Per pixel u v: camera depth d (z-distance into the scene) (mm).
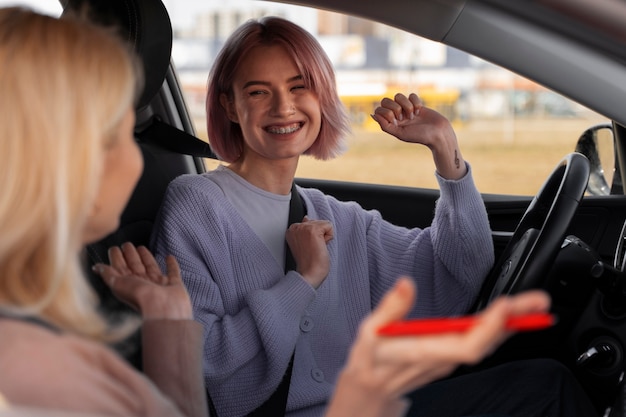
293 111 2057
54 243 919
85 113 942
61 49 950
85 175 938
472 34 1578
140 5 1979
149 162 2465
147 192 2412
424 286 2219
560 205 1912
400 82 10883
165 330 1453
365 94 10789
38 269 942
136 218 2348
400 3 1596
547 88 1566
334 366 2064
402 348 777
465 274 2166
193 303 1961
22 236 911
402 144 10859
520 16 1551
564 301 2082
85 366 909
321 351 2055
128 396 922
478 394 1984
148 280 1645
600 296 2078
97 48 976
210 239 2029
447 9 1573
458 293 2191
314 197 2227
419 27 1608
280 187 2129
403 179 8844
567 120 9938
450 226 2158
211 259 2018
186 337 1457
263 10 9016
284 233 2105
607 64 1522
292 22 2082
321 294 2062
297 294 1946
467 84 11422
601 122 2637
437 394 2010
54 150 915
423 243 2240
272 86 2047
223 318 1951
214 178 2111
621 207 2570
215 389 1907
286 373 1922
